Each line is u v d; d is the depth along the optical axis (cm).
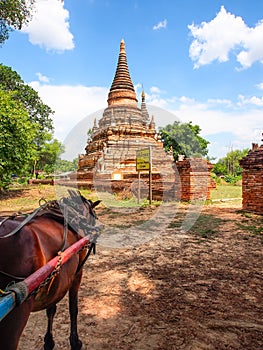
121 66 2417
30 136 1817
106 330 377
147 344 346
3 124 1631
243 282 524
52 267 227
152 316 410
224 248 742
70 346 346
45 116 3959
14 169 1803
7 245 222
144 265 625
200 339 354
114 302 454
